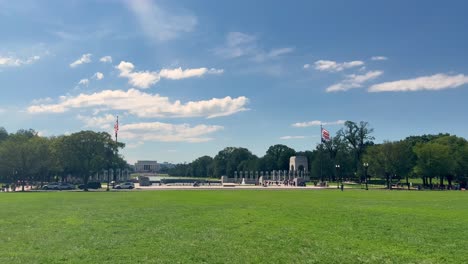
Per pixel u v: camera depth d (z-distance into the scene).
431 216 38.81
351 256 21.44
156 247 23.62
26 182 143.88
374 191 98.25
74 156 128.88
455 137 147.62
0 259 20.72
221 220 35.66
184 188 119.88
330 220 35.56
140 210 45.22
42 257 21.19
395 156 127.62
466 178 139.12
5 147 115.19
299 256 21.42
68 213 42.16
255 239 26.00
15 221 35.34
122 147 140.00
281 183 159.50
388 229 30.30
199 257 21.20
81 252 22.34
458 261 20.48
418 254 21.94
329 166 174.00
